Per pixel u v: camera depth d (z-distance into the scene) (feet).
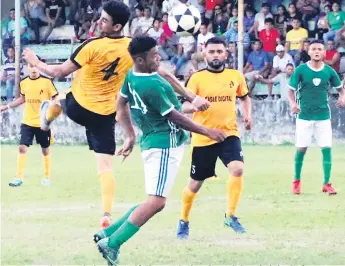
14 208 82.17
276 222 71.46
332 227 68.80
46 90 106.11
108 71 65.36
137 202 86.53
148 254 57.21
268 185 99.86
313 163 125.49
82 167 123.34
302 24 172.76
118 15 64.54
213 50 67.82
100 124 66.39
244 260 55.11
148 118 51.72
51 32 191.72
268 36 169.17
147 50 50.31
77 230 68.18
